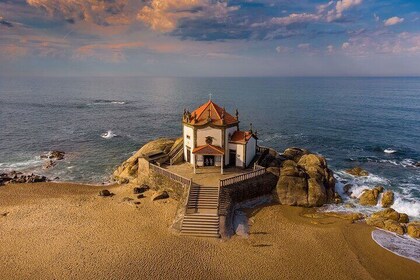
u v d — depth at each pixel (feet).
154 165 166.71
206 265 108.99
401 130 331.98
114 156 251.60
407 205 157.69
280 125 363.56
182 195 146.61
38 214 145.28
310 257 115.75
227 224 130.21
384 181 190.90
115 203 156.04
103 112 473.26
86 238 124.36
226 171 166.61
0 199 164.35
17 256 112.98
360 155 250.78
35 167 223.71
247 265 109.91
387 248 123.03
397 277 107.24
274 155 192.13
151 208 148.36
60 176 206.49
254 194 155.43
